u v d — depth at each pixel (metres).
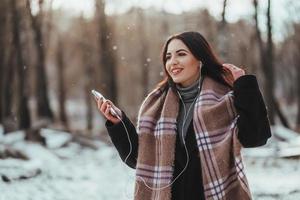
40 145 20.69
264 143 2.97
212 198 2.87
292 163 16.67
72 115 53.59
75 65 45.59
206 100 2.99
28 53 27.73
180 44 3.12
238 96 2.86
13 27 25.84
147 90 44.00
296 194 9.98
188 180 2.97
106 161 18.52
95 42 37.25
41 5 27.91
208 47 3.14
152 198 3.03
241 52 37.06
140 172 3.07
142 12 42.75
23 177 12.23
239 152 2.89
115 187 11.38
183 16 35.12
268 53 30.69
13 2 25.66
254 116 2.86
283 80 53.84
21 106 25.58
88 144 23.33
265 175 13.73
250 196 2.90
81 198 9.92
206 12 33.25
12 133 23.42
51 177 12.82
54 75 49.47
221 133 2.93
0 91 27.33
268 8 30.09
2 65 27.11
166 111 3.08
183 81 3.11
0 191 10.33
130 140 3.19
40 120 29.36
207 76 3.12
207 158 2.89
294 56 44.34
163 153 3.01
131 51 48.75
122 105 50.84
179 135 3.04
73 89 62.78
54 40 41.16
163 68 3.24
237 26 36.97
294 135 25.91
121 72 50.47
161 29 43.03
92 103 42.44
